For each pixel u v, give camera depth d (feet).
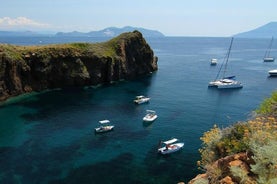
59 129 208.95
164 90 343.26
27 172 142.82
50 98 301.43
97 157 160.76
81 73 354.13
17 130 206.59
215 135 44.47
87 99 299.38
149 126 215.72
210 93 327.06
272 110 53.31
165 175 140.15
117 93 326.85
